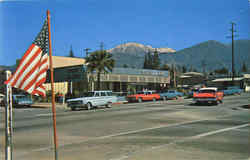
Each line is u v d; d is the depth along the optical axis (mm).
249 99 33406
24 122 14719
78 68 40562
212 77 75438
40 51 4656
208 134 10234
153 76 49625
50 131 11383
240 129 11477
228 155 6965
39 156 7141
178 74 87312
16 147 8305
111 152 7410
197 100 25828
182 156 6863
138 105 27859
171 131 11023
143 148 7852
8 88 4438
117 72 43625
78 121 14703
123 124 13344
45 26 4754
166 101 34594
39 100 38688
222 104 26469
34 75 4566
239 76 68062
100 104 24516
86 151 7586
